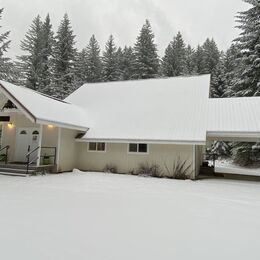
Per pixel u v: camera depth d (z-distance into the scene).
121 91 21.84
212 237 5.42
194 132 15.05
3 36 30.94
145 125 16.67
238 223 6.51
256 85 24.61
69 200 8.36
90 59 43.00
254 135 14.70
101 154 17.48
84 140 16.97
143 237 5.25
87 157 17.77
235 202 9.05
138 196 9.46
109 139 16.30
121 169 16.88
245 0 25.83
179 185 12.65
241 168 25.34
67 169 16.78
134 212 7.18
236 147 26.56
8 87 14.87
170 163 15.76
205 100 17.86
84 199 8.59
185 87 19.91
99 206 7.70
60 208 7.29
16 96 14.27
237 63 27.39
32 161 15.02
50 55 37.78
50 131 16.25
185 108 17.36
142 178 14.77
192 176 15.20
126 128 16.86
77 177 14.05
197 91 19.02
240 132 14.93
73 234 5.27
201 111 16.77
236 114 17.14
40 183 11.66
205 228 6.01
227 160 32.12
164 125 16.22
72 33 38.78
